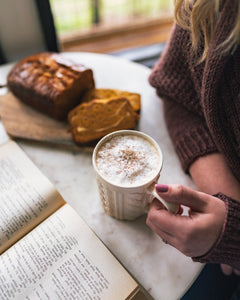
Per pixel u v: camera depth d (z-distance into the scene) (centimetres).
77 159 54
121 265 40
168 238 39
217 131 45
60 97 55
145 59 103
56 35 79
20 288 38
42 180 49
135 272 41
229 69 43
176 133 53
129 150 40
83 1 88
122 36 104
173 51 53
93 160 39
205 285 63
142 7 101
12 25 72
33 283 39
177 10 45
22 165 51
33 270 40
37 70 59
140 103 60
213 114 44
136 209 42
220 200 39
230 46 40
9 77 62
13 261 40
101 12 95
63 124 58
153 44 107
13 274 39
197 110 52
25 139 55
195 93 52
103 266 40
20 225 44
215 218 38
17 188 48
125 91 61
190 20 43
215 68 42
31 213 45
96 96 59
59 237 43
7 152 53
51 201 46
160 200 37
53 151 55
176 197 37
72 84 56
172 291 40
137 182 37
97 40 100
